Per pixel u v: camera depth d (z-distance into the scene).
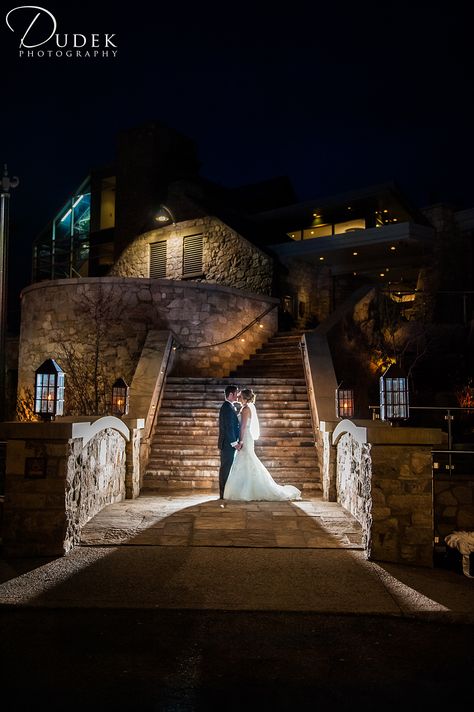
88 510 7.32
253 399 9.05
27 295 15.97
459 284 19.62
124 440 9.05
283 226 23.17
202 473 10.09
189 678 3.60
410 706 3.29
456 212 20.14
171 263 20.75
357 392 15.03
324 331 13.69
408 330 16.84
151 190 22.42
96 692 3.42
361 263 21.72
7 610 4.68
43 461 6.09
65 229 26.84
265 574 5.48
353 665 3.80
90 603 4.74
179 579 5.32
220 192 24.80
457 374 15.23
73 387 14.49
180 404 12.12
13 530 6.03
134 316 14.48
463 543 5.60
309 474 10.05
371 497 6.01
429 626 4.49
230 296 15.35
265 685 3.52
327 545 6.40
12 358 21.28
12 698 3.34
